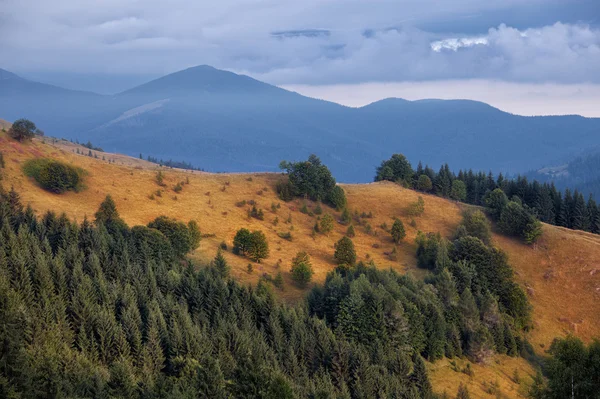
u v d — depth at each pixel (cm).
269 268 11012
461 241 12275
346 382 6838
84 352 5797
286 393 4747
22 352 4553
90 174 13625
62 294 6669
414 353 8438
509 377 9075
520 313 11181
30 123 13750
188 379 5356
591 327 11850
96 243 8419
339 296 8731
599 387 4619
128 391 4944
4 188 11050
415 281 10300
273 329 7375
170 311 7094
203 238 12056
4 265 6569
